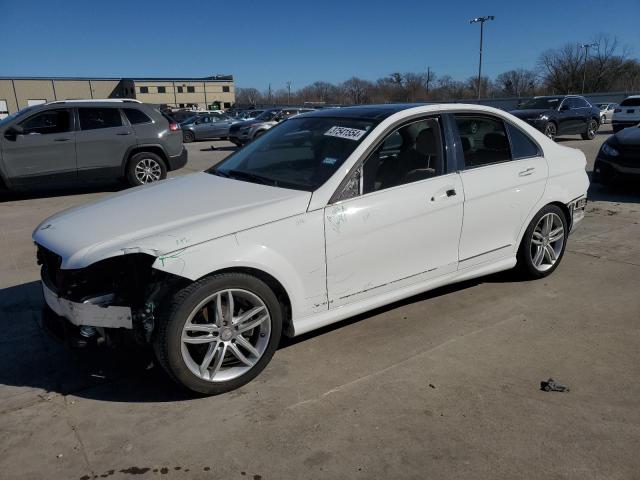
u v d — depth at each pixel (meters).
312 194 3.29
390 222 3.52
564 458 2.51
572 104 18.66
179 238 2.87
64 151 9.61
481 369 3.30
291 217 3.17
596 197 8.35
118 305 2.92
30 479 2.46
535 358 3.42
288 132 4.22
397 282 3.69
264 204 3.19
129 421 2.87
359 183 3.46
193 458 2.57
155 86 81.88
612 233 6.25
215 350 3.02
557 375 3.22
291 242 3.16
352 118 3.90
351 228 3.37
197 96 86.19
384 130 3.62
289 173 3.64
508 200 4.20
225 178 3.89
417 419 2.82
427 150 3.84
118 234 2.98
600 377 3.19
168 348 2.87
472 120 4.12
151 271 2.93
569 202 4.70
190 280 2.88
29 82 67.38
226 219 3.03
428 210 3.70
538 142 4.53
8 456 2.62
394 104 4.14
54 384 3.27
